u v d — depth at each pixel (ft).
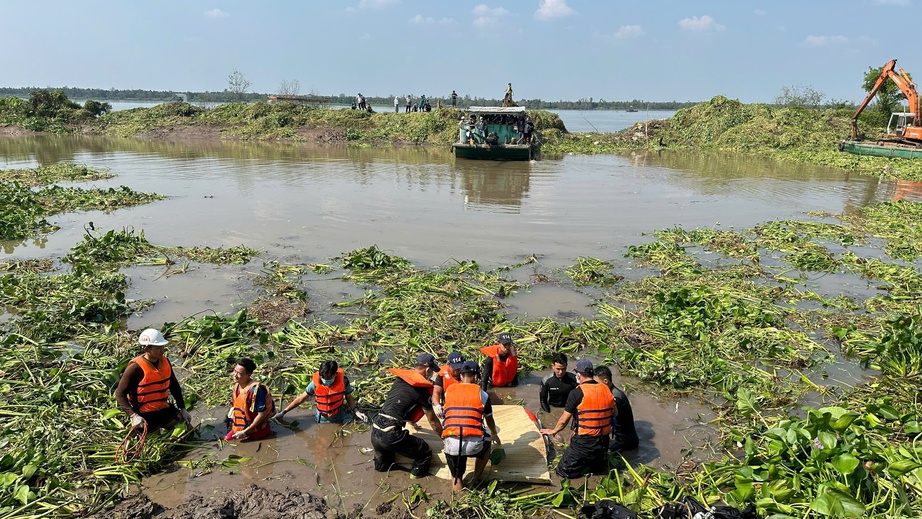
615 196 70.28
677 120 159.22
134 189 69.21
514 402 23.21
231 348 26.18
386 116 155.02
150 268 38.68
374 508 16.88
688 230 53.06
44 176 75.66
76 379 22.99
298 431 20.72
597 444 18.12
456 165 98.68
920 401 22.72
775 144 133.80
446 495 17.49
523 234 50.03
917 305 33.22
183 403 20.47
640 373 24.88
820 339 29.17
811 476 16.60
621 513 16.07
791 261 42.75
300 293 33.40
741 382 24.36
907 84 111.24
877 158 108.88
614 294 35.45
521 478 18.04
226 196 65.46
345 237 47.78
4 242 44.80
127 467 17.94
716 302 32.07
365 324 29.53
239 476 18.17
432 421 18.60
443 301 32.60
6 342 25.44
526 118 109.29
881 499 15.78
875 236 51.57
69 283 34.04
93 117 172.96
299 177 80.94
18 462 17.62
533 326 29.81
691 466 19.02
